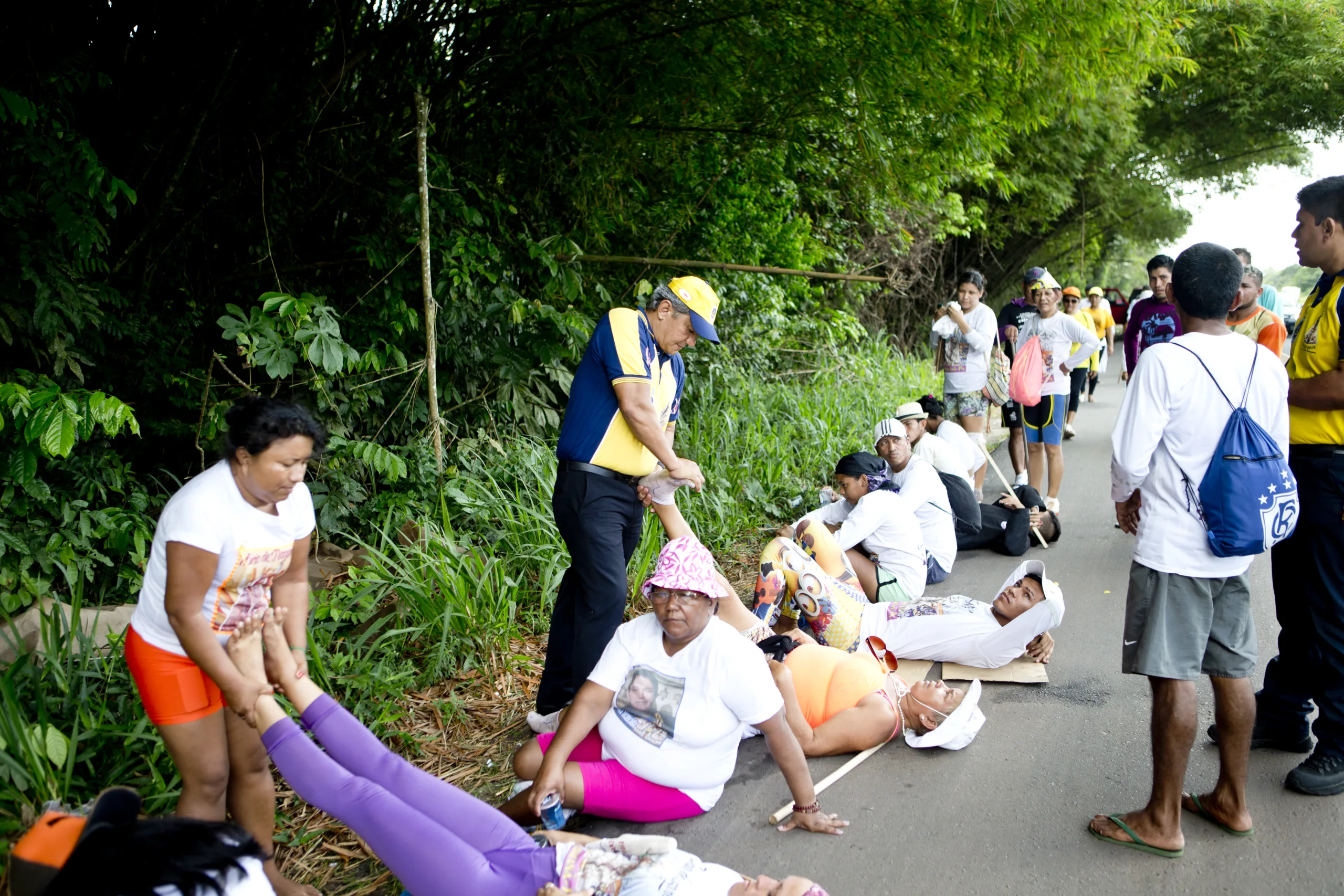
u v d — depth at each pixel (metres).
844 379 10.92
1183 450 2.78
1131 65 7.39
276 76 5.50
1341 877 2.74
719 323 9.15
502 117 6.95
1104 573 5.68
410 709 3.94
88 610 4.09
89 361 4.57
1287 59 17.11
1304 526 3.15
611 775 3.07
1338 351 3.05
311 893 2.69
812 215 11.17
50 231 4.27
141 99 4.98
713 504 6.45
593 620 3.55
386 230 5.92
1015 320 8.44
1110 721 3.79
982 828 3.08
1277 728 3.42
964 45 6.91
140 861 1.53
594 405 3.57
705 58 7.39
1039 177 16.16
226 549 2.31
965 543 6.14
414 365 5.75
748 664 2.94
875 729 3.54
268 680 2.55
